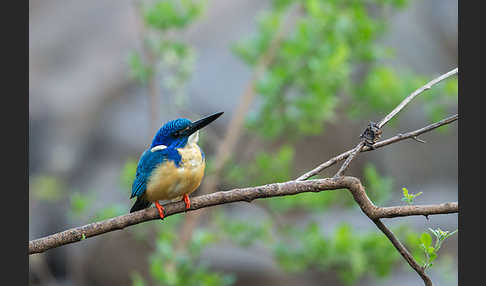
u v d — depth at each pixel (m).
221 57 17.16
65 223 15.47
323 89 11.15
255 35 12.58
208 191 11.80
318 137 16.33
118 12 20.05
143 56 16.56
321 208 11.37
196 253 11.08
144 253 14.98
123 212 10.85
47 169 16.28
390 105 11.53
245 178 11.81
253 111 11.97
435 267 10.19
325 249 10.39
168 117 15.29
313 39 11.51
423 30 18.50
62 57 18.81
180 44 11.62
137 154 16.44
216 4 18.78
